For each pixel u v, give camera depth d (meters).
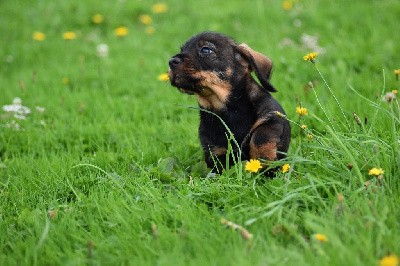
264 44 10.45
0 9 14.02
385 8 11.49
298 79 8.70
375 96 7.52
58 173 6.14
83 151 7.14
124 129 7.59
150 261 4.22
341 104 7.45
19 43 12.16
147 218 4.84
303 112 5.77
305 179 5.03
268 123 5.73
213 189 5.14
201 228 4.56
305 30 11.05
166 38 11.66
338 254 3.89
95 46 11.72
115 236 4.64
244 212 4.68
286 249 4.17
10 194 5.83
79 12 13.37
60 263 4.43
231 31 11.50
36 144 7.32
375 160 4.98
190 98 8.58
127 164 6.35
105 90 9.25
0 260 4.54
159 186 5.49
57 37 12.43
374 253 4.02
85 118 8.16
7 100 9.17
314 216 4.25
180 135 7.32
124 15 13.13
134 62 10.44
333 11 11.66
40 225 5.00
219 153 5.95
